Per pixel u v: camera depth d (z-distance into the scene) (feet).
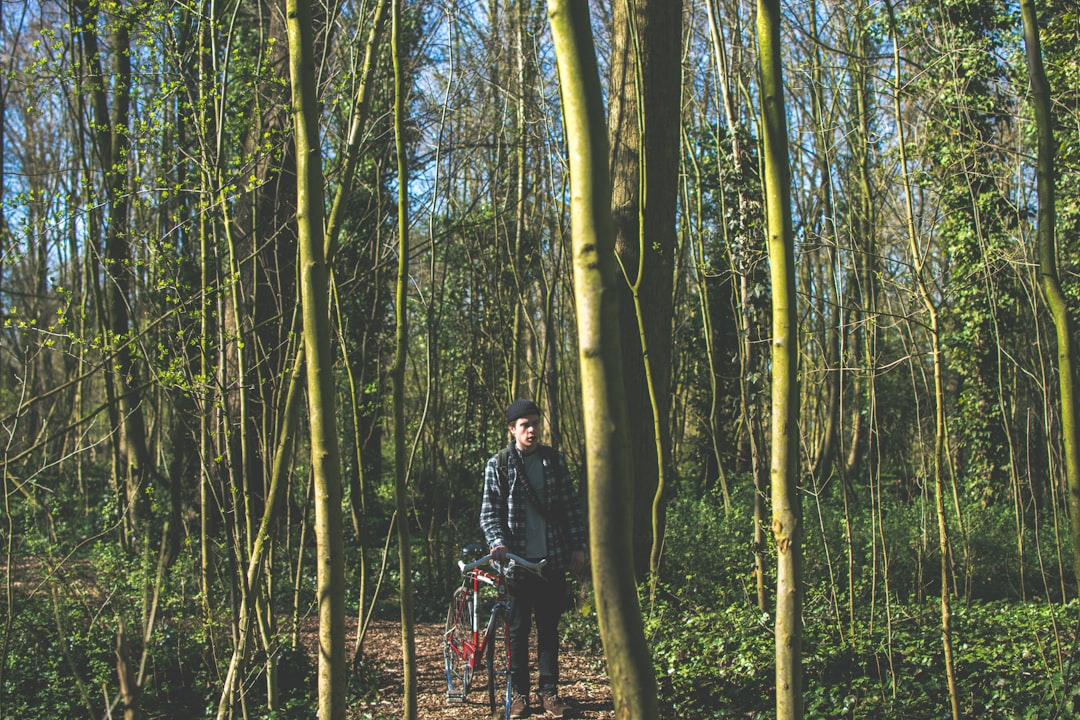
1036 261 16.12
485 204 38.68
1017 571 29.30
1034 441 21.72
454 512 32.50
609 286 4.65
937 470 13.38
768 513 23.16
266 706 15.89
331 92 19.17
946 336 49.11
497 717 16.55
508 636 16.26
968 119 15.48
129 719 5.79
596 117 4.70
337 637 7.20
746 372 25.76
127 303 13.60
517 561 15.55
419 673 20.22
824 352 19.83
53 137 49.26
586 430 4.64
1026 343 23.04
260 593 14.17
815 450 21.68
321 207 7.41
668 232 25.03
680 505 39.37
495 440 40.42
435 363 29.78
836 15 25.66
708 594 24.56
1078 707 13.71
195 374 13.79
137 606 15.72
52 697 14.49
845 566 25.88
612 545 4.57
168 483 16.46
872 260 20.94
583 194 4.66
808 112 28.86
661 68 24.59
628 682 4.52
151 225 17.83
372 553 33.65
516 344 34.35
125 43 20.31
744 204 26.61
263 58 15.80
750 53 31.04
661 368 25.04
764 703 15.66
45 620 15.44
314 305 7.24
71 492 26.91
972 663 17.30
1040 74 9.91
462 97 30.53
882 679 16.34
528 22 35.76
